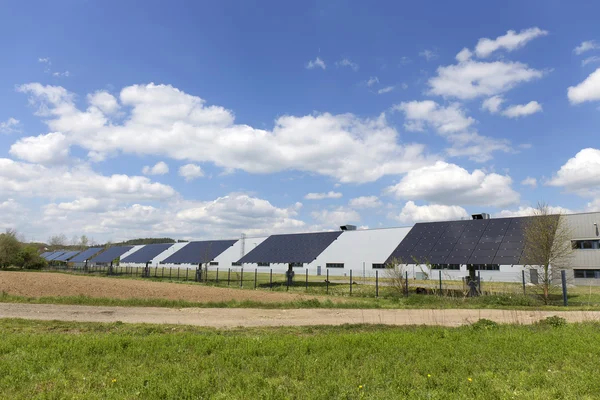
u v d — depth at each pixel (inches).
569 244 1198.3
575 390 260.7
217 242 2758.4
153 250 3235.7
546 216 974.4
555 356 352.8
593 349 372.2
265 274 2378.2
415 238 1259.2
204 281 1745.8
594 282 1439.5
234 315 703.7
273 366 327.0
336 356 356.8
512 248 1029.8
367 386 272.2
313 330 547.8
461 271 1164.5
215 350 385.4
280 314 719.1
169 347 389.4
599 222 1470.2
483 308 802.2
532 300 879.1
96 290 1114.1
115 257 2711.6
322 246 1643.7
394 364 330.6
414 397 248.7
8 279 1327.5
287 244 1834.4
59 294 992.9
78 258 3292.3
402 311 759.7
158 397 250.7
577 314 698.2
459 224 1235.2
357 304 848.9
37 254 2888.8
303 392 260.5
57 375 295.4
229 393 258.8
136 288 1208.2
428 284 1269.7
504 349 382.6
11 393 255.1
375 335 456.4
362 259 2034.9
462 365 327.0
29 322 576.4
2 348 370.3
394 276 1153.4
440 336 461.4
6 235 2751.0
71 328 538.3
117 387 267.9
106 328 538.0
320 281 1770.4
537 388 268.5
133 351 368.2
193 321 629.9
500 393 259.1
